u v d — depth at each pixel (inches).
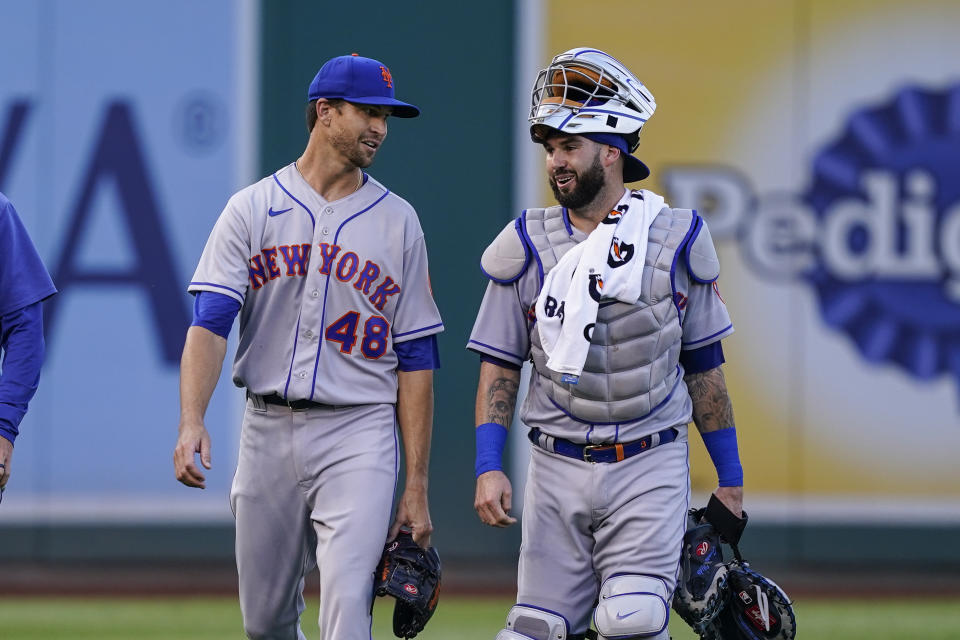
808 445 1318.9
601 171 567.5
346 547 589.3
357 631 578.9
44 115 1279.5
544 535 580.7
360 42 1305.4
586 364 564.1
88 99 1284.4
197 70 1291.8
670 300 565.6
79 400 1284.4
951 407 1323.8
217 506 1291.8
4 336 609.9
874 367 1320.1
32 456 1283.2
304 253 612.7
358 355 614.2
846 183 1321.4
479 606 1138.0
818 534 1318.9
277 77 1298.0
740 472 600.4
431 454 1307.8
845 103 1321.4
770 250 1318.9
